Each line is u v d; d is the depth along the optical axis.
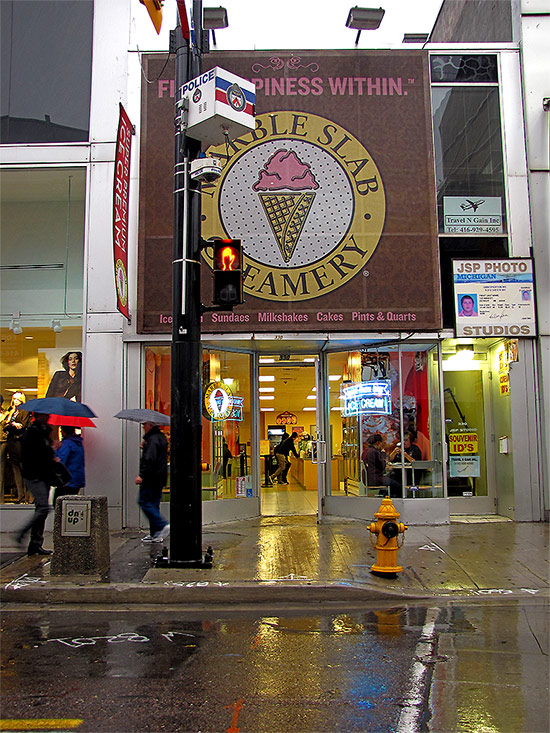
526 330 11.00
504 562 8.20
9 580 7.36
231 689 4.48
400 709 4.14
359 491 11.31
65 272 12.11
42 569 7.85
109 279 11.02
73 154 11.21
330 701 4.27
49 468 8.71
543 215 11.26
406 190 11.19
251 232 11.05
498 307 11.02
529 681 4.61
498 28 12.56
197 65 8.23
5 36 11.58
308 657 5.15
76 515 7.61
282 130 11.26
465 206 11.29
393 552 7.55
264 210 11.12
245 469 11.73
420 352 11.23
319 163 11.22
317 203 11.13
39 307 12.00
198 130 7.79
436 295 10.95
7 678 4.69
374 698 4.32
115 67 11.35
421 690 4.45
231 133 7.86
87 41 11.54
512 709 4.13
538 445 11.00
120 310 9.84
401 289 10.97
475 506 11.73
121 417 9.20
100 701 4.27
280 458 18.95
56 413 8.59
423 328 10.86
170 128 11.15
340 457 11.85
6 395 11.58
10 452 11.05
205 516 10.84
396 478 11.00
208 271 10.94
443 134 11.47
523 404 11.05
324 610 6.63
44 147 11.23
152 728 3.87
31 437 8.64
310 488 17.31
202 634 5.80
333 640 5.60
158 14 8.34
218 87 7.45
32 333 11.87
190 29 8.54
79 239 12.22
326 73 11.39
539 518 10.93
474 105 11.55
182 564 7.76
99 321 10.94
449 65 11.59
